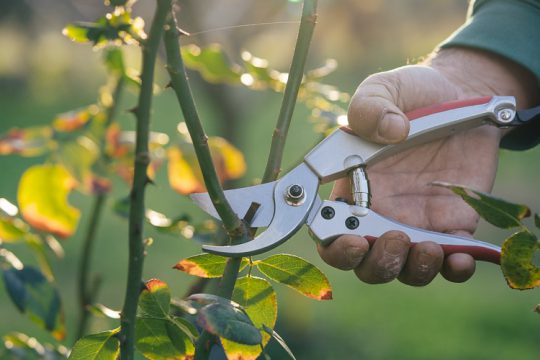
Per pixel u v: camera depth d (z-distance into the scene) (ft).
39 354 5.01
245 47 9.02
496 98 4.44
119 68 5.40
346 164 4.17
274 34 12.28
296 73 3.53
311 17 3.48
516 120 4.54
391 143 4.10
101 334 3.34
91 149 5.74
